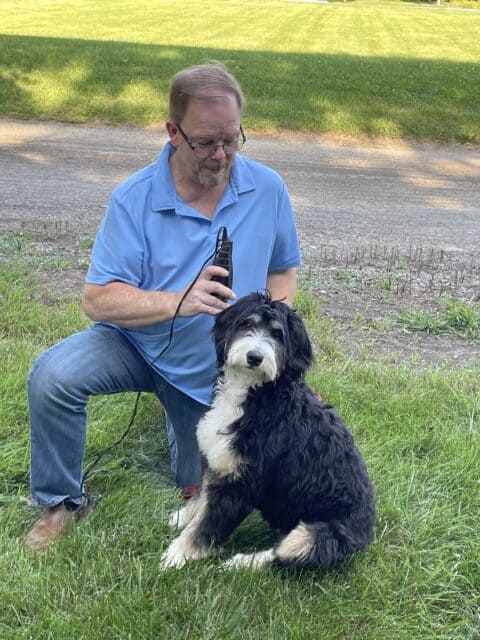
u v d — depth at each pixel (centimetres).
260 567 292
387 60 2052
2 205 841
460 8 5534
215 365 325
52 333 492
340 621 272
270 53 2055
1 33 2209
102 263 309
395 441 389
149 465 374
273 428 286
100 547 296
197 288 292
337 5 4838
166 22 2956
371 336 544
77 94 1439
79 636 256
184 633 260
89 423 389
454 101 1547
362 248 762
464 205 971
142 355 327
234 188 317
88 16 3050
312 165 1139
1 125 1291
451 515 332
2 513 321
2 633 255
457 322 571
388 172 1129
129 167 1064
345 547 284
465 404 431
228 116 291
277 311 289
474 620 282
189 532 299
